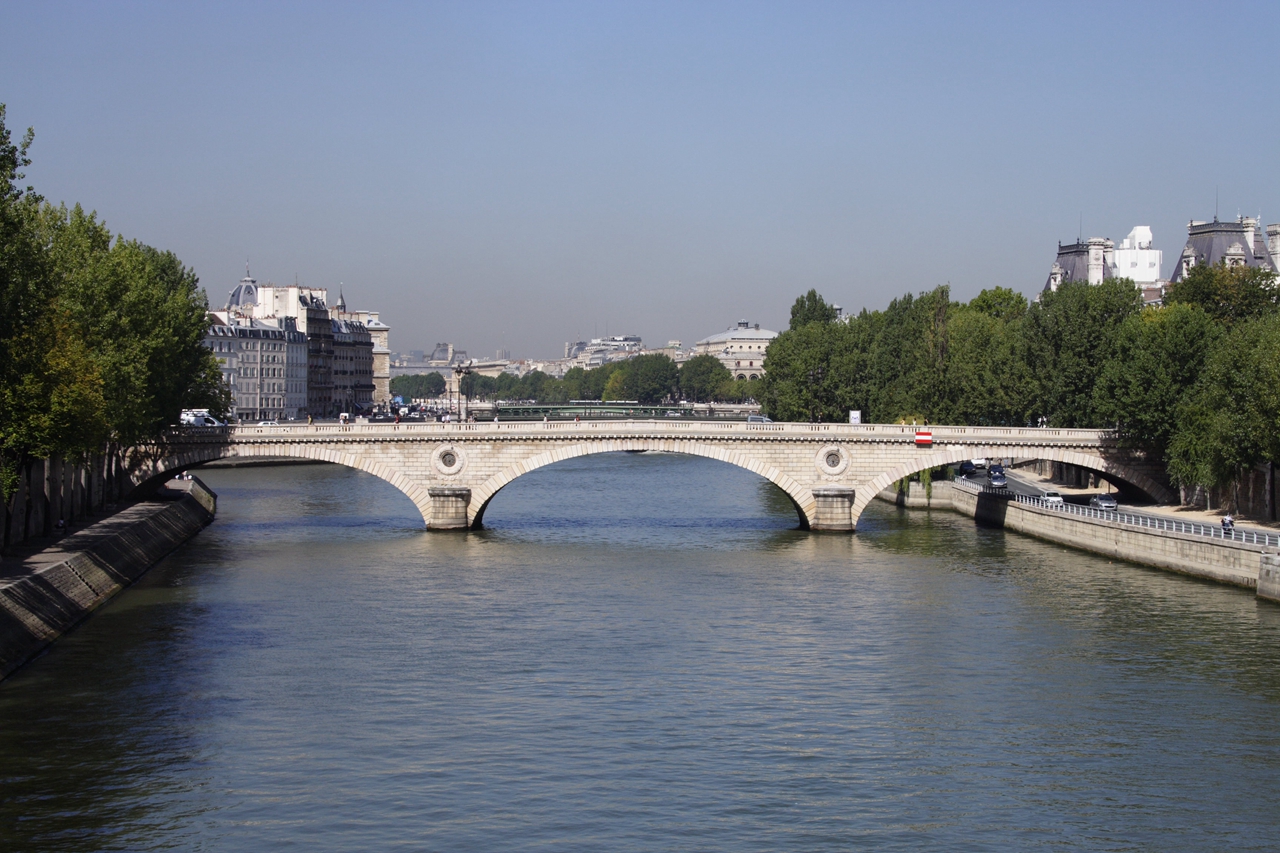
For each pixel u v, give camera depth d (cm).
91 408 10706
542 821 6256
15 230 8962
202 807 6362
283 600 10900
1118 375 14988
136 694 8044
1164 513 14475
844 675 8675
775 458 15350
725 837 6112
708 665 8906
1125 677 8556
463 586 11650
